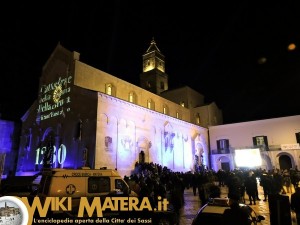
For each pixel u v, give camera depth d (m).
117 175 13.39
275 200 9.80
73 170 12.29
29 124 40.50
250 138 45.75
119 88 37.34
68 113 32.06
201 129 48.50
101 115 28.47
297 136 41.72
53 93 36.16
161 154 36.47
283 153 41.34
